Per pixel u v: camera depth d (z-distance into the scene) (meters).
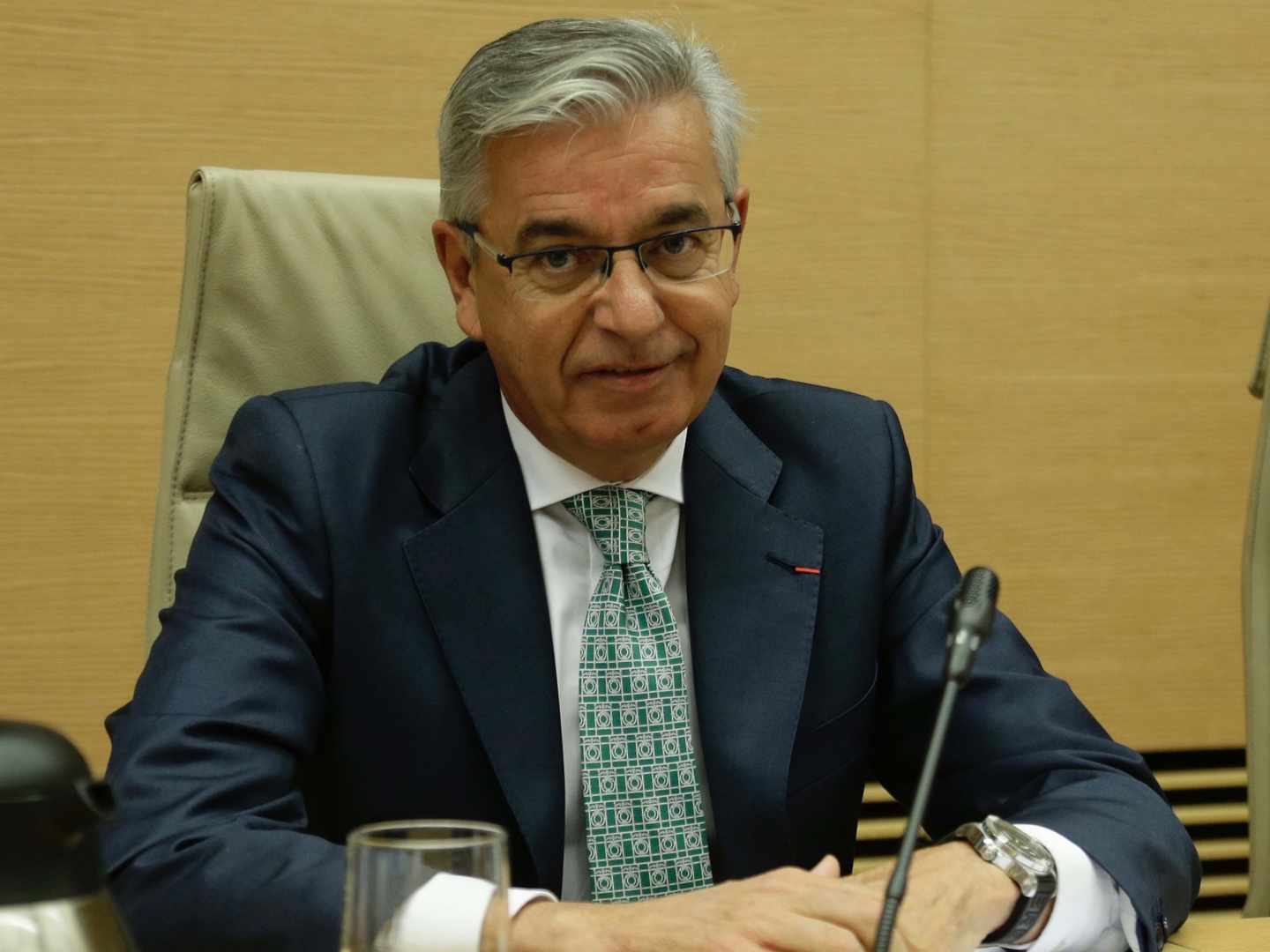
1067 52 5.73
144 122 5.06
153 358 5.11
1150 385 5.84
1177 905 2.65
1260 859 3.45
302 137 5.18
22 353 5.02
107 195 5.05
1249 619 3.51
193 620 2.81
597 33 2.79
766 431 3.31
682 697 2.95
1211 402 5.88
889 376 5.65
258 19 5.13
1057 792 2.82
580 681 2.93
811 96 5.55
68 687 5.09
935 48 5.64
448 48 5.28
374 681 2.91
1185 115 5.82
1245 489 5.92
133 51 5.04
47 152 5.00
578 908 2.19
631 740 2.91
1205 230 5.85
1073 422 5.79
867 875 2.46
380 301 3.36
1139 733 5.86
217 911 2.30
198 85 5.09
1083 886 2.54
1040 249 5.75
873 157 5.60
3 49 4.95
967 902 2.41
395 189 3.43
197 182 3.25
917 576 3.29
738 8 5.47
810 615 3.07
